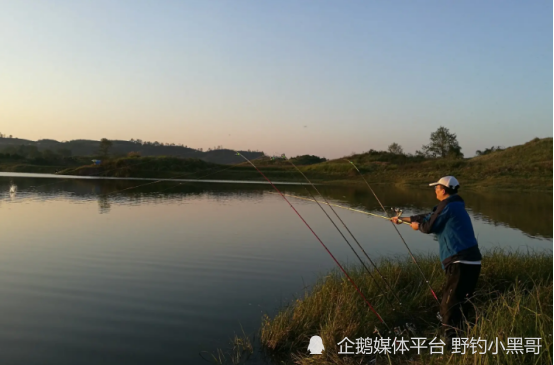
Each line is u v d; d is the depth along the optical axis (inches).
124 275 317.1
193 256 378.6
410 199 1018.7
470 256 183.6
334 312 210.8
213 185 1395.2
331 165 2076.8
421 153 2965.1
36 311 245.0
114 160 1386.6
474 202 949.8
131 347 200.7
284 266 346.6
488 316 182.1
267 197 998.4
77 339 209.0
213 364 184.7
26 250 394.9
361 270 283.6
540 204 904.3
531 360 146.4
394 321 211.0
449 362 155.6
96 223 550.9
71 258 366.9
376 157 2475.4
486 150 3139.8
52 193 964.6
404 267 278.2
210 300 263.1
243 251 401.4
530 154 1987.0
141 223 557.3
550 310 186.9
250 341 205.5
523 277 260.1
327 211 745.0
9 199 833.5
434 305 229.6
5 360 187.9
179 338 209.6
